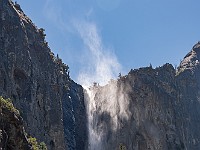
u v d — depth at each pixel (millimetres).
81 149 130000
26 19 106562
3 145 36594
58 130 98000
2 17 91625
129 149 132250
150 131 133625
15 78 87750
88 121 139375
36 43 103688
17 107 81812
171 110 139875
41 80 98125
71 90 133250
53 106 100062
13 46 90250
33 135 83625
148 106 137250
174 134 136000
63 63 126750
